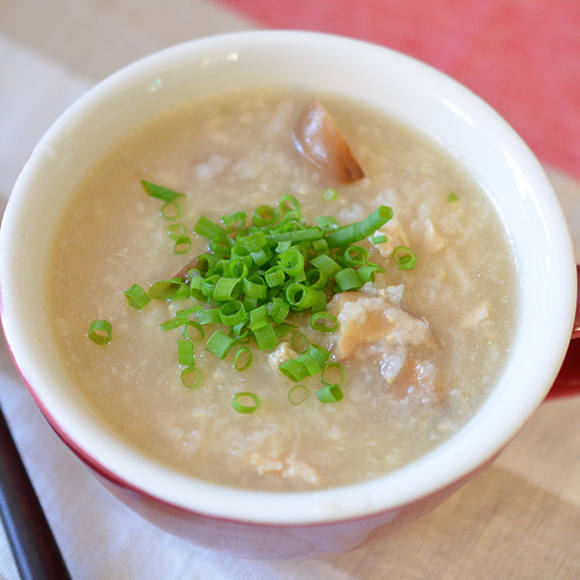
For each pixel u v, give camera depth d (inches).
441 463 7.1
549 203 8.4
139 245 8.9
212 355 8.4
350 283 8.4
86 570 8.3
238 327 8.2
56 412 7.2
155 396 8.2
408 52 11.6
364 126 9.6
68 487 8.6
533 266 8.5
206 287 8.3
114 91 9.0
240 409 8.0
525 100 11.4
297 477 7.8
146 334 8.4
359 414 8.2
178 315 8.3
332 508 6.9
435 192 9.3
